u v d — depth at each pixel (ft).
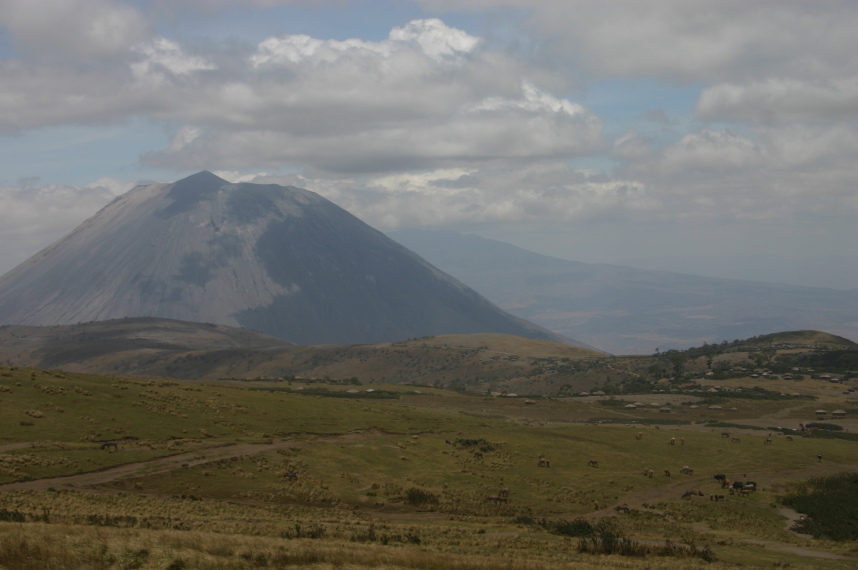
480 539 189.16
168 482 234.58
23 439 251.80
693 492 328.49
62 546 107.55
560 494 306.76
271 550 124.57
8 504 166.71
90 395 329.11
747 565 179.42
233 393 422.41
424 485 292.81
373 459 325.42
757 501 318.86
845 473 385.50
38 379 334.24
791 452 447.01
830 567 183.11
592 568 147.84
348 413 431.43
